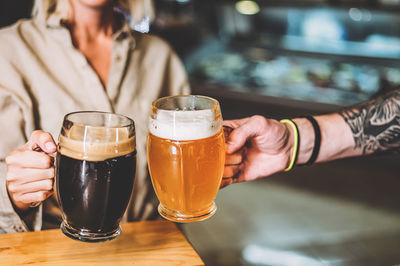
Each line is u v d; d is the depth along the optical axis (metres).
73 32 1.50
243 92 3.68
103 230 0.89
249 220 3.22
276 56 4.38
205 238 2.98
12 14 3.44
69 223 0.90
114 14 1.59
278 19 4.31
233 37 4.62
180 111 0.86
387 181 3.60
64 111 1.42
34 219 1.14
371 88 3.67
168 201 0.93
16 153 0.97
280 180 3.75
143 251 1.00
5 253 0.95
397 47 3.95
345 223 3.22
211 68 4.21
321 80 3.84
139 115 1.55
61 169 0.85
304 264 2.73
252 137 1.16
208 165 0.88
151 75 1.64
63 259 0.95
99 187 0.83
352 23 4.01
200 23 4.77
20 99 1.35
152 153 0.90
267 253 2.84
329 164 3.77
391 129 1.33
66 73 1.44
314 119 1.31
